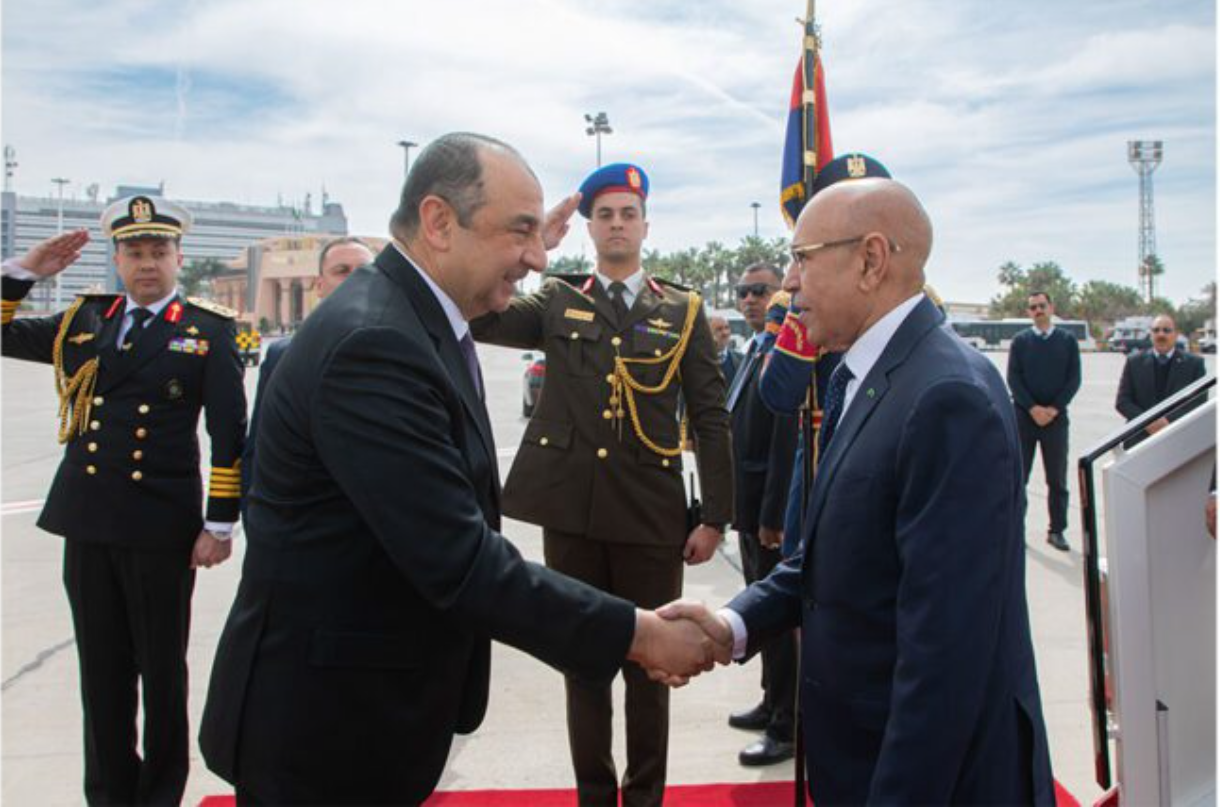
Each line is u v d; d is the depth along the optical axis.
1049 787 1.40
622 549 2.54
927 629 1.27
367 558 1.41
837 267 1.51
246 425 2.72
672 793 2.74
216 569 5.38
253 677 1.42
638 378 2.52
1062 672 3.68
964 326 43.91
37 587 4.91
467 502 1.41
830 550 1.47
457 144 1.53
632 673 2.47
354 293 1.47
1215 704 1.52
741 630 1.73
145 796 2.59
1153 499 1.52
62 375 2.60
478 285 1.56
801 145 2.38
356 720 1.41
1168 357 6.33
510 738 3.16
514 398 17.14
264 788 1.41
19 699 3.42
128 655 2.59
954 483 1.29
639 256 2.67
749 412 3.24
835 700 1.47
